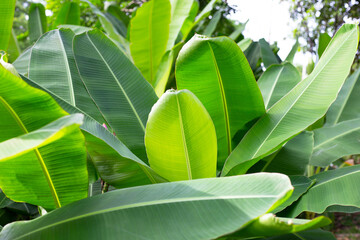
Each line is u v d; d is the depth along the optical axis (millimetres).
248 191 1229
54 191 1618
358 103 3586
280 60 5273
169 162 1914
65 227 1236
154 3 3910
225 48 2152
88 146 1863
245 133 2545
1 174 1510
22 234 1274
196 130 1780
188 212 1204
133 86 2533
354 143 2691
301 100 2355
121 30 6246
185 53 2213
